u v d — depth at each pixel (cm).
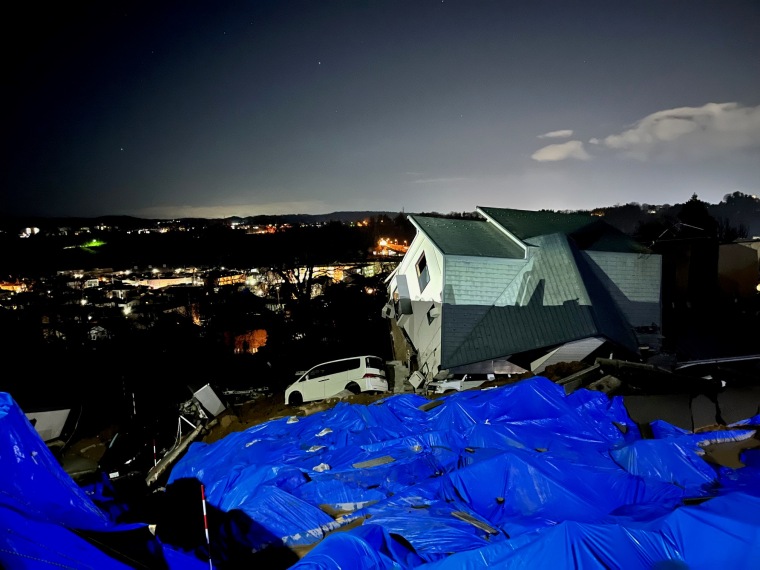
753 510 650
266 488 894
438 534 739
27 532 550
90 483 1030
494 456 895
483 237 2398
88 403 2322
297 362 3394
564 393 1207
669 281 2608
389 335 3294
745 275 2695
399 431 1198
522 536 659
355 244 7875
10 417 689
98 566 577
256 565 772
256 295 5209
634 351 2002
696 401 1154
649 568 616
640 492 845
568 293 2081
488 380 1852
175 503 999
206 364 3397
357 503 910
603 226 2617
